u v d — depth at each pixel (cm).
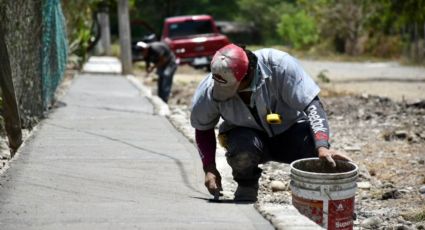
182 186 848
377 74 3372
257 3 8300
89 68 3309
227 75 677
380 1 2831
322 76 2812
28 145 1078
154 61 2103
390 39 4959
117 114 1548
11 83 1035
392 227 806
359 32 5184
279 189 975
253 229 620
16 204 704
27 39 1302
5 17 1117
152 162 987
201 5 8056
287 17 6400
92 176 872
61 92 2039
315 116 698
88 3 3155
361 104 1955
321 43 5769
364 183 1046
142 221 650
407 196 983
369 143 1408
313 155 760
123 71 3119
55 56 1711
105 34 4666
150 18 7719
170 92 2261
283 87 714
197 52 3431
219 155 1041
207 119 744
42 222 642
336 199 639
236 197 768
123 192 793
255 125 754
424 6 2639
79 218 659
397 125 1606
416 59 4138
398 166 1184
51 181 823
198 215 676
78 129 1283
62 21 1923
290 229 601
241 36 7419
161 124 1393
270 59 718
